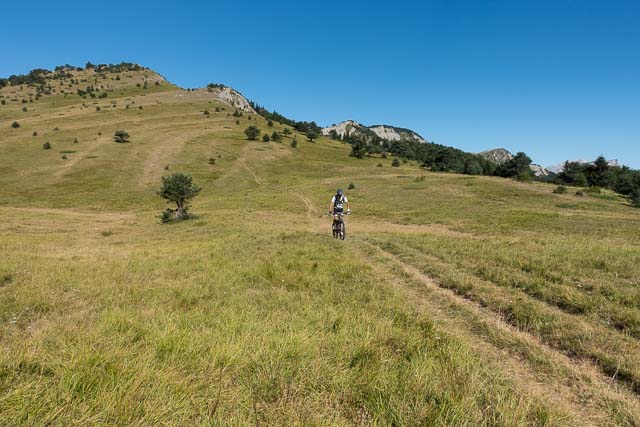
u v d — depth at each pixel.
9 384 2.61
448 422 2.44
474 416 2.51
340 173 74.75
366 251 11.16
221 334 3.75
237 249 11.30
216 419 2.32
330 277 7.21
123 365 2.89
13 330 4.14
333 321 4.45
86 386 2.58
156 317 4.45
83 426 2.21
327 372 3.04
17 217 33.69
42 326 4.27
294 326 4.11
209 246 12.71
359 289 6.29
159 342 3.41
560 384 3.36
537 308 5.22
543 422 2.60
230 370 3.02
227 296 5.88
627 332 4.45
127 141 92.81
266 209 39.19
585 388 3.27
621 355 3.82
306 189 54.78
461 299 6.04
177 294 5.88
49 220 33.31
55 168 66.19
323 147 114.25
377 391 2.74
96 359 2.96
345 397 2.73
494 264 8.19
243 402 2.59
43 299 5.45
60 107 143.88
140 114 136.38
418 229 22.75
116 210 44.78
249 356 3.22
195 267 8.41
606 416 2.87
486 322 4.89
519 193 44.03
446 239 13.16
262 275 7.41
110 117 126.88
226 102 193.88
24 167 65.69
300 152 98.62
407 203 39.34
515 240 12.62
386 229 22.88
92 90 184.12
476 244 11.30
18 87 192.25
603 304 5.31
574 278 6.73
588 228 21.03
